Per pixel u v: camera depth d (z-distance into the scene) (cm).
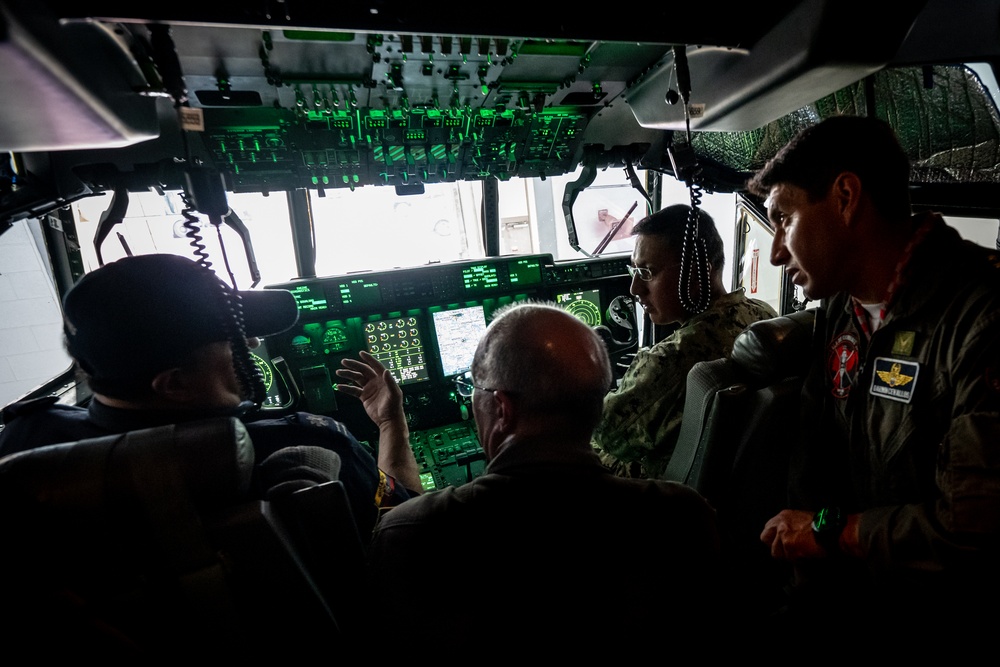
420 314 238
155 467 61
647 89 124
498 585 64
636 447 148
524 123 161
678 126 121
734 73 92
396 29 64
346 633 82
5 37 41
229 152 150
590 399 69
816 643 113
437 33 66
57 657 62
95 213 209
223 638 69
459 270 241
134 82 69
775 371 115
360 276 227
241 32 97
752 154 208
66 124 62
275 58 109
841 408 106
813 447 112
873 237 90
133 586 63
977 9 127
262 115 138
